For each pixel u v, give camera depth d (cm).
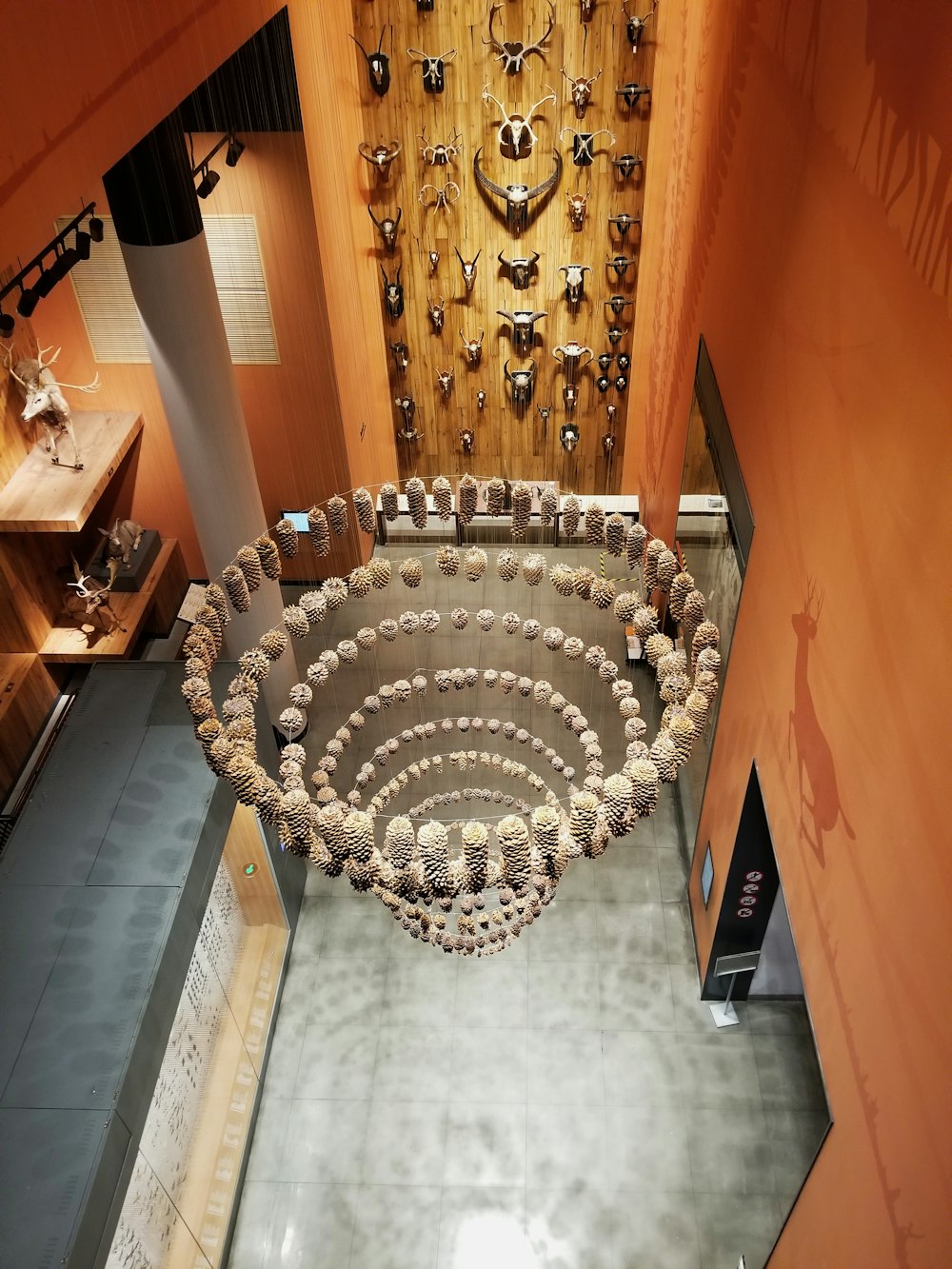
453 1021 643
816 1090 607
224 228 720
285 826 354
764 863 554
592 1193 568
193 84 473
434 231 847
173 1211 493
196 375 614
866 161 331
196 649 399
